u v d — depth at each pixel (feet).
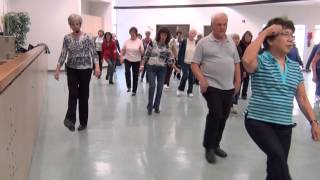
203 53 12.11
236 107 23.12
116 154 13.35
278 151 7.50
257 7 59.16
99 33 42.42
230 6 60.64
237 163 12.58
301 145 14.90
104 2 56.75
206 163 12.53
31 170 11.69
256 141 7.87
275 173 7.50
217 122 12.35
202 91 12.26
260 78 7.86
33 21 44.24
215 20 11.90
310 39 57.36
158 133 16.35
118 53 41.24
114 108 22.11
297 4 55.11
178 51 29.53
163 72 20.61
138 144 14.62
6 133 6.87
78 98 16.49
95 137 15.55
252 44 7.89
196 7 63.36
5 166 6.70
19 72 8.84
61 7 44.57
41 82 20.24
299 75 7.98
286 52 7.85
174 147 14.30
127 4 67.36
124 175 11.39
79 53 15.81
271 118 7.79
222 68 12.02
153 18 66.28
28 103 11.54
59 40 44.86
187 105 23.59
